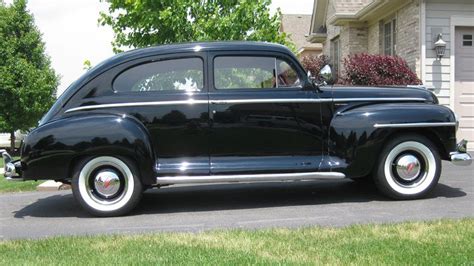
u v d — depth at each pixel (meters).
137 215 5.91
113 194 5.85
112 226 5.38
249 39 10.70
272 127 5.96
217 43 6.06
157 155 5.85
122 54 6.07
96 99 5.87
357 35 16.14
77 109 5.86
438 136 6.12
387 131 6.00
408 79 11.70
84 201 5.84
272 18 11.14
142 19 10.84
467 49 12.38
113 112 5.82
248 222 5.30
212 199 6.72
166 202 6.64
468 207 5.62
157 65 5.96
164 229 5.13
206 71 5.95
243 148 5.93
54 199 7.25
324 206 5.97
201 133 5.86
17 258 4.11
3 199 7.42
